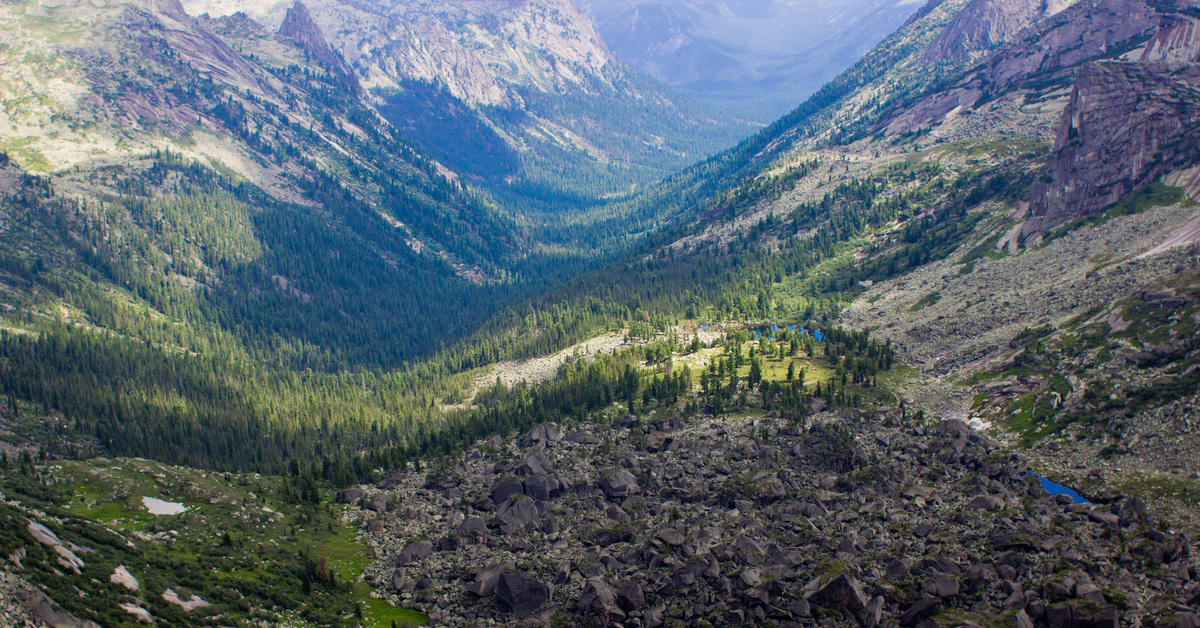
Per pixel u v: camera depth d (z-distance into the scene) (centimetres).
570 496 16200
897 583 11669
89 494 15475
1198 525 13338
